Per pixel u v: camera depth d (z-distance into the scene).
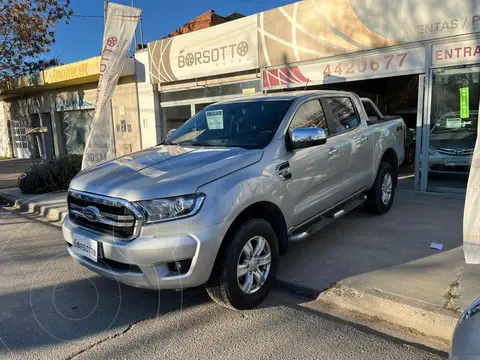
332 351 2.96
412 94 13.15
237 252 3.33
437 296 3.46
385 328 3.26
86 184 3.52
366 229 5.52
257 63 9.90
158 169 3.50
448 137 7.41
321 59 8.75
